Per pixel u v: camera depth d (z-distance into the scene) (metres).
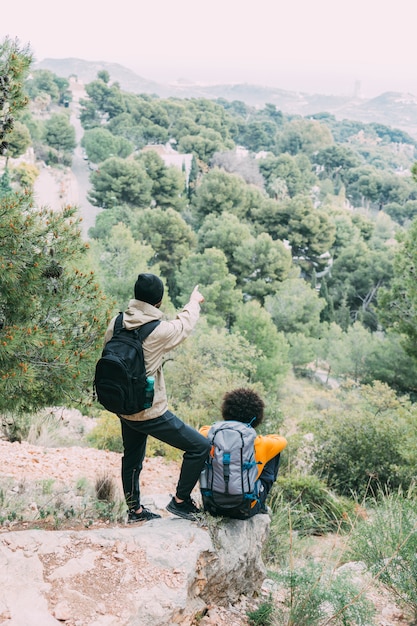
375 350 29.31
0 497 5.61
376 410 15.84
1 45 5.26
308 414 17.59
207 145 172.50
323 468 11.02
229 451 3.88
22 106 5.37
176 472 9.80
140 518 4.45
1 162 90.88
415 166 13.95
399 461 10.88
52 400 5.43
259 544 4.32
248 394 4.11
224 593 4.03
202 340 21.86
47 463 8.65
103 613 3.24
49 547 3.72
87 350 5.36
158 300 3.72
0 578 3.36
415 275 14.94
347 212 111.38
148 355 3.65
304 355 39.59
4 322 5.27
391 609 4.63
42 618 3.12
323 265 88.56
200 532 3.97
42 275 5.27
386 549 5.09
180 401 15.67
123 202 107.00
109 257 32.69
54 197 122.50
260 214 91.19
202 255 51.88
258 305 32.06
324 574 4.36
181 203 115.75
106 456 9.70
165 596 3.40
